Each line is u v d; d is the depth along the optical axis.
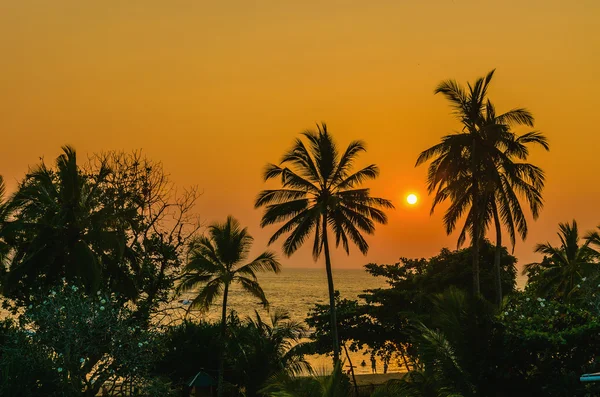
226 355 35.41
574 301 30.97
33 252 27.98
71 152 29.30
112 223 31.22
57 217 28.17
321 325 47.38
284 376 17.14
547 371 19.28
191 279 40.69
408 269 50.16
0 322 26.53
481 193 38.59
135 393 25.78
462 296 20.86
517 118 39.03
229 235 41.56
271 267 41.50
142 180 34.81
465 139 37.88
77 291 26.30
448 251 48.94
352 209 41.41
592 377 8.92
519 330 19.69
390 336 45.28
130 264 32.97
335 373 16.31
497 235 41.00
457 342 20.14
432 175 38.91
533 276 54.25
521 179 38.34
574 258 47.16
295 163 42.12
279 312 36.94
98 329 24.67
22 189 29.11
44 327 24.30
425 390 19.80
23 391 21.53
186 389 36.88
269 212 41.31
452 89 39.06
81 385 24.70
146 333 26.52
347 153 41.84
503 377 19.47
